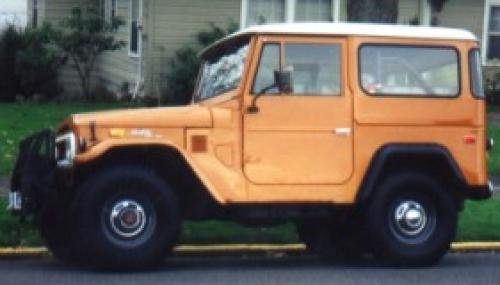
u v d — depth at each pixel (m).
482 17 25.92
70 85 25.73
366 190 10.23
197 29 23.67
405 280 9.73
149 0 23.38
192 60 22.66
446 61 10.55
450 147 10.48
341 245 11.24
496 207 13.38
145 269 10.04
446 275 10.06
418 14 25.33
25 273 9.94
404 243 10.41
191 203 10.15
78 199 9.71
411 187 10.41
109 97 25.08
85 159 9.68
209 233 11.59
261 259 11.20
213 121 10.06
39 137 10.20
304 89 10.23
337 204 10.23
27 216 10.91
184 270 10.21
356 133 10.28
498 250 11.88
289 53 10.25
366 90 10.33
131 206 9.80
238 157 10.09
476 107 10.56
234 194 10.04
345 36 10.34
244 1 24.00
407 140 10.39
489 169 16.47
